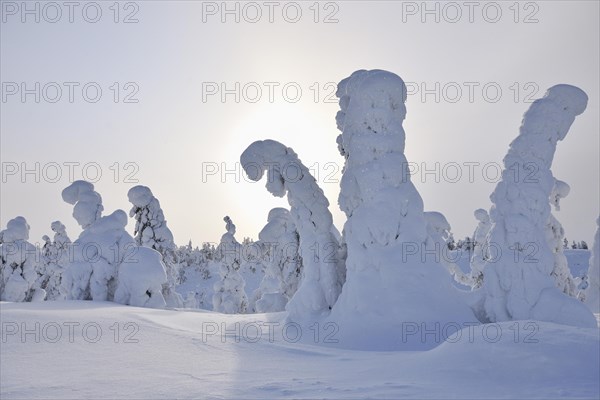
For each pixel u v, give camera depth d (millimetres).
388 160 13844
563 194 23547
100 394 6406
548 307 12609
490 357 7406
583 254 65750
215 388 6801
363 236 13727
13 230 23484
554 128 13562
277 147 16797
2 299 23094
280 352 10094
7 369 7430
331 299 15352
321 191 16609
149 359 8578
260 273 65062
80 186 20453
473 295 14109
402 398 6090
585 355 7109
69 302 15742
